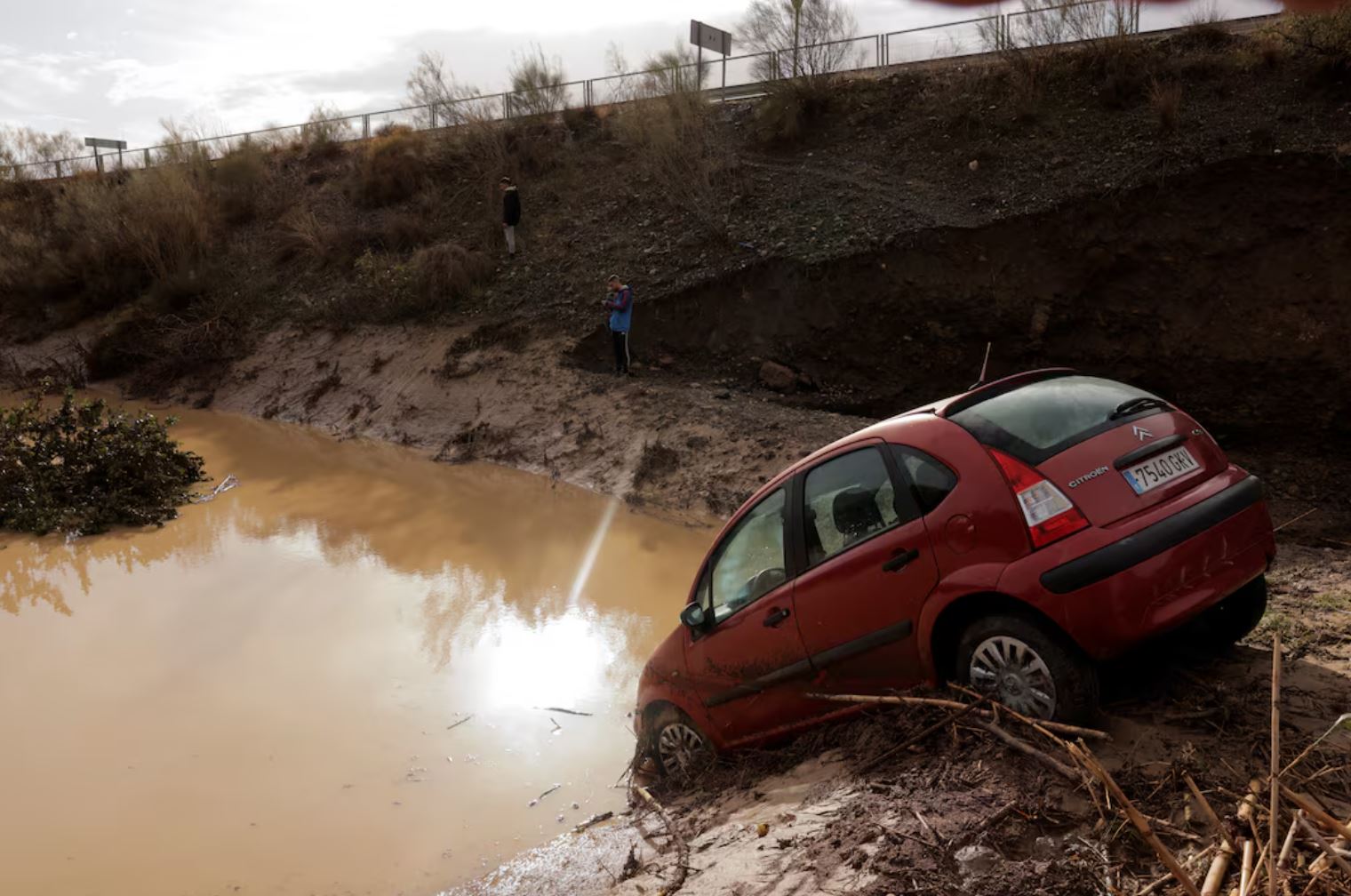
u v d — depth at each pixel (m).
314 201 26.17
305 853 5.42
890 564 4.21
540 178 23.02
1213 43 16.75
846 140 19.25
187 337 22.06
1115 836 3.15
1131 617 3.60
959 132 17.64
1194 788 3.02
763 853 3.71
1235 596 4.45
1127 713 3.96
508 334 18.02
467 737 6.73
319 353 20.23
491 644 8.38
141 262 24.89
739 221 18.14
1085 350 14.17
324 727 6.98
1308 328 12.59
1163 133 14.88
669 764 5.74
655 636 8.38
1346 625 5.21
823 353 15.89
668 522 11.77
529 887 4.63
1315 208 12.86
